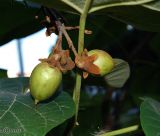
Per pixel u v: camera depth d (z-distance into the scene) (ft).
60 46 1.29
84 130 1.92
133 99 2.69
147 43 2.69
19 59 2.34
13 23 1.88
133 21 1.50
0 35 1.92
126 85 2.56
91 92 2.76
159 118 1.32
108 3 1.36
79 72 1.35
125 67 1.66
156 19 1.46
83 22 1.33
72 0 1.32
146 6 1.38
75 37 1.69
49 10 1.39
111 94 2.42
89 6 1.34
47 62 1.27
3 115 1.25
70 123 1.40
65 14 1.73
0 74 2.00
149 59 2.73
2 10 1.84
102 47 2.39
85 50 1.31
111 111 2.48
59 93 1.36
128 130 1.55
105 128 2.40
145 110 1.34
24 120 1.24
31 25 1.90
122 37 2.70
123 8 1.39
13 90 1.43
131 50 2.76
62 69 1.28
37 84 1.26
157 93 2.72
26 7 1.82
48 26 1.39
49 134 1.53
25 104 1.31
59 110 1.29
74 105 1.32
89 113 1.97
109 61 1.37
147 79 2.67
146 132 1.25
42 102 1.32
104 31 2.24
